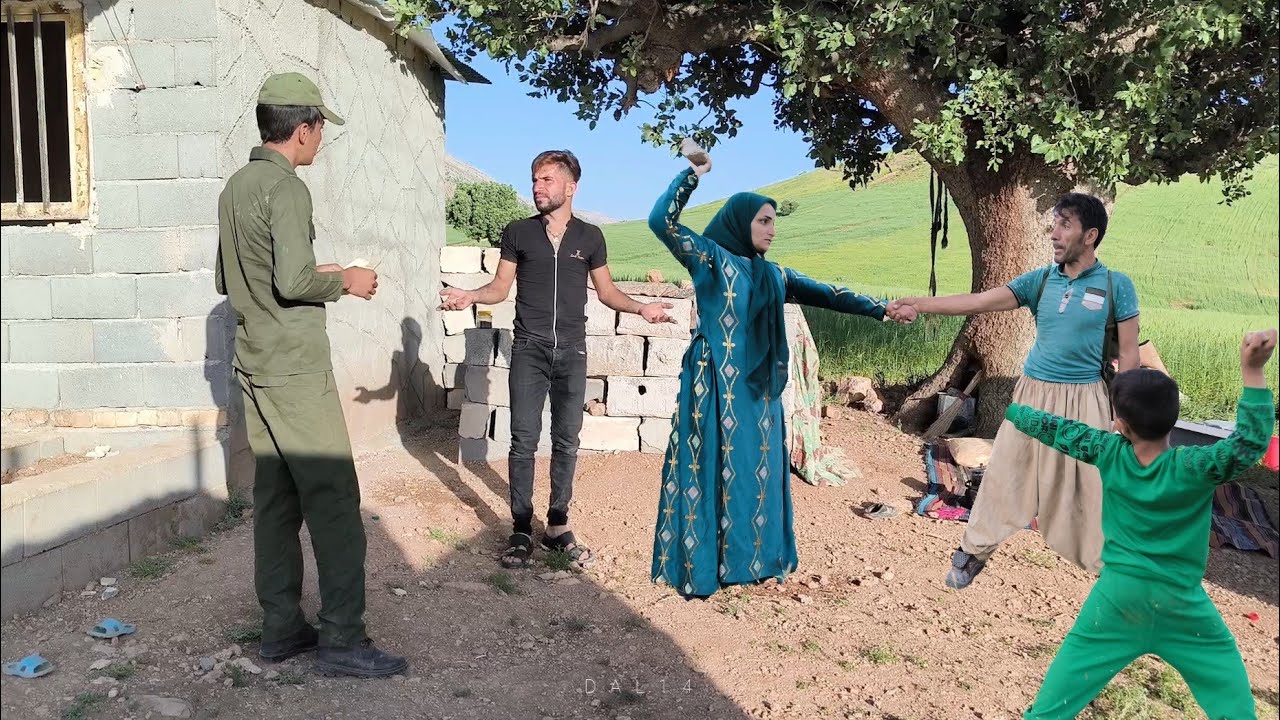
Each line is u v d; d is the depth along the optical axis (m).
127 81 5.72
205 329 5.77
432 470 7.28
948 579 4.68
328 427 3.74
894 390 11.56
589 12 9.32
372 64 8.42
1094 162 8.16
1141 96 7.62
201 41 5.68
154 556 4.90
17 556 4.04
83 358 5.82
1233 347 11.01
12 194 6.31
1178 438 8.25
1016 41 9.16
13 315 5.82
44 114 5.73
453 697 3.83
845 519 6.82
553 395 5.56
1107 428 4.46
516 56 8.67
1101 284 4.45
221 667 3.78
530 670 4.19
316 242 7.27
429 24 8.16
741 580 3.77
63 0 5.66
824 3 8.72
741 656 4.52
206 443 5.53
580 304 5.48
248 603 4.41
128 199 5.77
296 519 3.93
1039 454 4.50
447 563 5.34
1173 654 3.14
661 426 7.78
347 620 3.85
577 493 6.83
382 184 8.70
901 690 4.32
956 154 8.16
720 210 4.02
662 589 5.26
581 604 4.98
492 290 5.37
